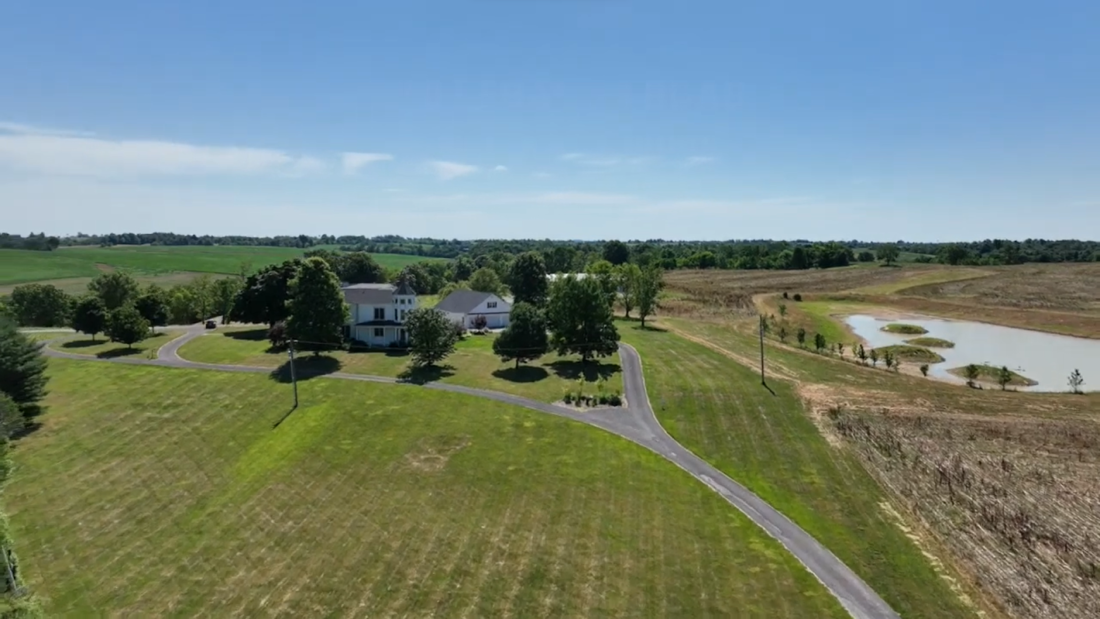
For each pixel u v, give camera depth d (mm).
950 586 33250
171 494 45594
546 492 43875
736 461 48781
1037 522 38562
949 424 54469
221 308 118562
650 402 61719
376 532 39281
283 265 93438
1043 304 129750
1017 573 33906
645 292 106062
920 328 109625
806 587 33469
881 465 47250
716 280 180500
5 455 43469
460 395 63469
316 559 36875
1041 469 45719
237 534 39875
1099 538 36781
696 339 92062
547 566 35438
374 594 33469
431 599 32906
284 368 73438
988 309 124750
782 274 199250
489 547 37344
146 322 86125
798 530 39094
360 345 87062
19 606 28734
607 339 74750
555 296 78250
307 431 54969
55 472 48625
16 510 43125
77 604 33625
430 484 45219
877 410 58031
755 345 88062
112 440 54375
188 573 36156
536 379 69438
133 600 33906
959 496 42094
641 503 42438
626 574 34719
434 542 38000
